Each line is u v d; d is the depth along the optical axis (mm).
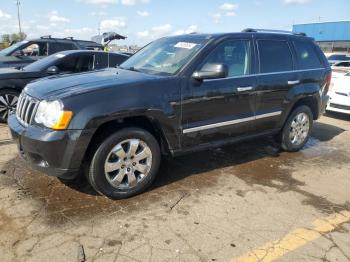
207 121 4301
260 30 5199
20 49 10047
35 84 4000
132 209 3633
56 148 3354
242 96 4594
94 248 2979
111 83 3668
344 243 3230
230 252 3021
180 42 4641
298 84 5352
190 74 4070
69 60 7566
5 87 6734
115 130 3641
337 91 8516
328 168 5145
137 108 3635
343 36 55031
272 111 5066
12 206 3555
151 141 3869
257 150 5727
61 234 3141
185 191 4105
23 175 4266
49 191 3900
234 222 3492
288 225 3492
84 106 3393
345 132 7375
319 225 3520
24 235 3096
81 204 3668
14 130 3689
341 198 4176
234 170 4832
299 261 2947
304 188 4395
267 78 4875
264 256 2990
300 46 5555
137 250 2984
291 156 5582
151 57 4695
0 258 2791
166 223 3408
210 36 4508
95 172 3584
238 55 4629
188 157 5188
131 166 3803
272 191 4242
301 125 5688
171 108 3906
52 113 3369
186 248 3043
